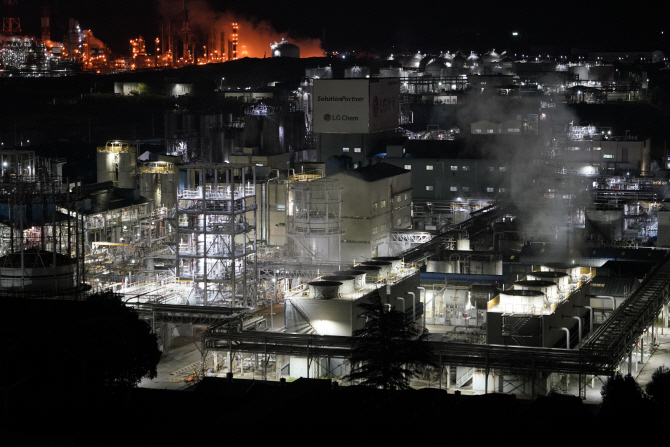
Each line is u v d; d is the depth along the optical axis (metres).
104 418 69.75
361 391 72.88
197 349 105.75
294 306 99.31
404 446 64.19
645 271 131.50
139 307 101.25
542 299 96.38
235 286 118.31
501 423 68.56
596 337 90.81
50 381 76.06
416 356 76.06
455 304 118.00
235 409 71.75
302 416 67.38
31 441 65.62
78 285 97.88
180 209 118.50
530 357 85.00
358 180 149.75
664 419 71.00
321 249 142.25
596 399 88.25
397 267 116.81
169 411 72.00
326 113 194.88
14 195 101.69
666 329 118.12
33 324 79.44
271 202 149.00
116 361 79.69
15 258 95.81
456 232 148.88
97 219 149.50
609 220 166.12
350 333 97.88
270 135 179.88
